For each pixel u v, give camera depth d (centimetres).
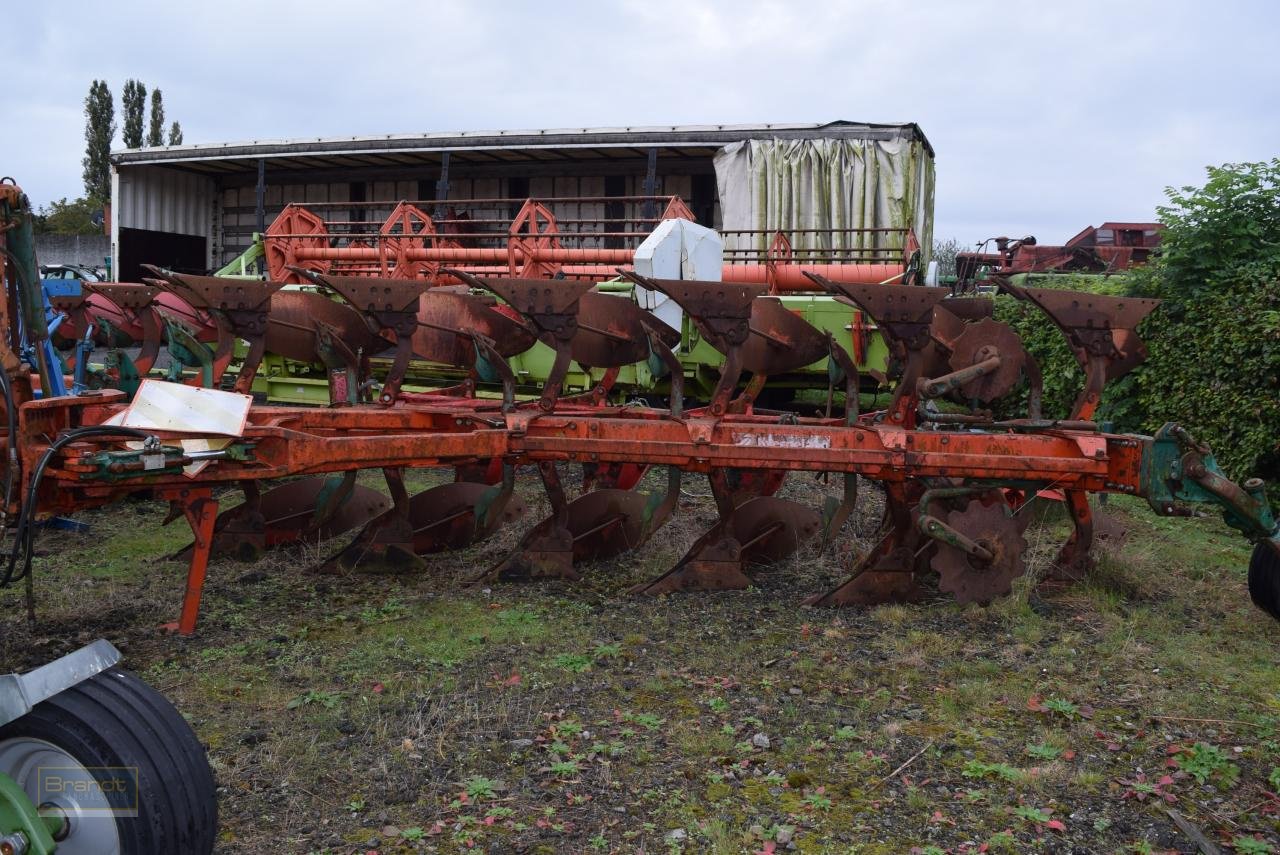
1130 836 309
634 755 354
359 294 545
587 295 565
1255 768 354
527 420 539
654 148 1238
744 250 1028
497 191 1518
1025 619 506
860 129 1157
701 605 533
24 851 228
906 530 536
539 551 576
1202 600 551
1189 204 803
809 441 523
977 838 306
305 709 389
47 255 3120
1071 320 536
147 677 417
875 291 514
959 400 576
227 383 1033
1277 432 734
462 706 392
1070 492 544
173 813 240
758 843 301
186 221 1603
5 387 337
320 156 1401
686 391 955
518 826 306
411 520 621
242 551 607
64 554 616
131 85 5884
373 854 291
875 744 367
